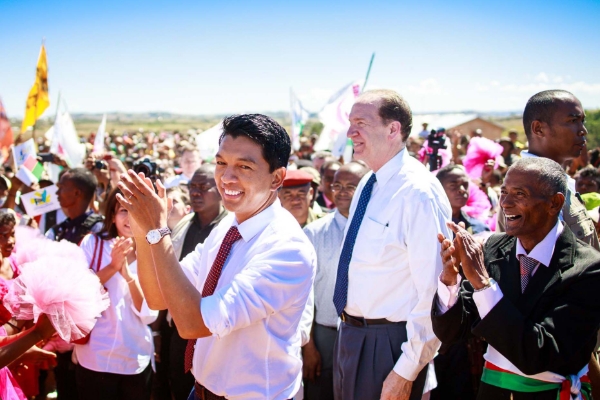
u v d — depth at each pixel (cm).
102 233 367
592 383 270
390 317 291
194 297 192
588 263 227
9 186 622
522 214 235
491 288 225
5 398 272
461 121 2105
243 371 210
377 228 292
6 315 270
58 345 380
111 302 347
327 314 394
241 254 218
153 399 459
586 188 546
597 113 1505
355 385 298
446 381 393
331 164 596
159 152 1712
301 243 213
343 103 764
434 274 274
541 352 217
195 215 447
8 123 588
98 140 1065
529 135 322
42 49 788
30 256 353
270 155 210
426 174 295
